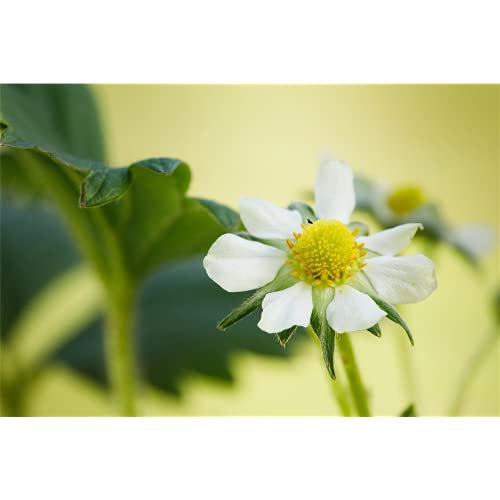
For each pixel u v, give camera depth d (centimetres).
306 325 15
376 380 25
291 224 16
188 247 20
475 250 22
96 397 24
